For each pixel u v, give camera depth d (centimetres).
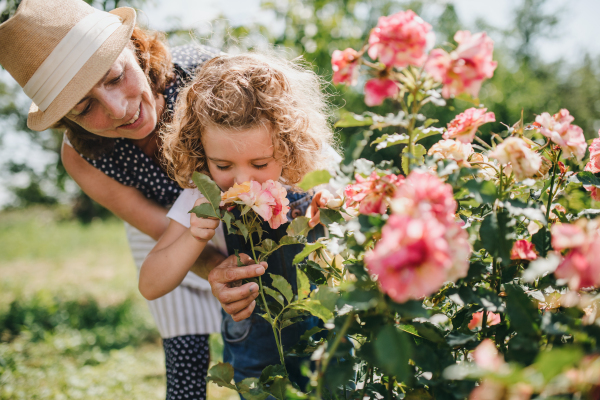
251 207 85
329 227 78
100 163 152
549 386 47
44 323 473
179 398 166
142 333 457
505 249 67
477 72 61
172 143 121
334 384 64
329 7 440
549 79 1489
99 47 115
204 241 110
